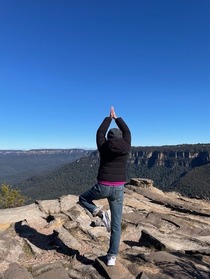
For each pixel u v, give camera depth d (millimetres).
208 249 3359
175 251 3340
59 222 4223
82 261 3025
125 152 2736
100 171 2771
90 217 4586
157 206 5859
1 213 4680
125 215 4883
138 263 2977
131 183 7531
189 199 6895
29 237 3754
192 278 2693
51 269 2840
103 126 2859
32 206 5043
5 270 2855
